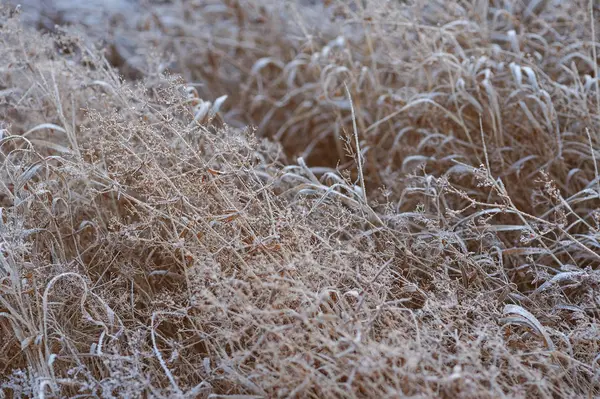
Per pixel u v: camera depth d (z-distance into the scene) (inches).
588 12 111.7
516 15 122.8
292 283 67.8
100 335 71.9
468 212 96.2
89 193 82.7
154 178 75.0
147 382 63.6
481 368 58.1
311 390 64.3
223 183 78.6
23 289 72.3
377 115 112.3
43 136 97.3
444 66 103.7
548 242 89.5
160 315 74.1
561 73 108.5
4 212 83.0
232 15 150.3
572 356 66.9
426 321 70.9
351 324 63.1
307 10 141.0
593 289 76.7
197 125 84.0
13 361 74.6
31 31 110.7
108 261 81.5
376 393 59.6
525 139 101.0
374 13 111.3
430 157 98.5
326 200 83.7
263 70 140.9
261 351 63.7
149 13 148.7
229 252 73.4
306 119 126.9
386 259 80.0
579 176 96.7
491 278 77.8
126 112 90.4
